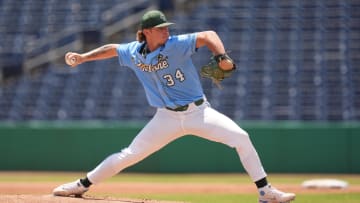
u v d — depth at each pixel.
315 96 77.69
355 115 75.06
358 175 61.44
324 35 85.44
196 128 21.66
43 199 22.33
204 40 20.47
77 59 22.81
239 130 21.53
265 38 86.12
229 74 20.34
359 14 87.06
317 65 81.81
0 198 22.50
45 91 84.06
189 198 35.47
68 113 80.19
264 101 77.75
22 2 95.75
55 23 92.69
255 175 21.70
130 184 48.31
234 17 89.38
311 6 89.00
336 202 32.50
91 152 66.75
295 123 72.56
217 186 46.12
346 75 80.12
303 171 63.34
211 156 64.44
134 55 21.89
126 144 66.00
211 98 78.56
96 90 82.50
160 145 22.36
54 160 67.44
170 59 20.95
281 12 88.94
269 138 63.94
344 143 62.81
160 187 45.09
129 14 91.25
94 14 92.88
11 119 81.31
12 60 88.62
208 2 91.56
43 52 89.00
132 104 79.56
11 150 68.31
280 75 81.00
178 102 21.44
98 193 38.72
